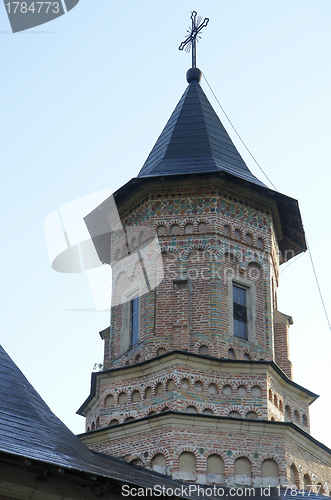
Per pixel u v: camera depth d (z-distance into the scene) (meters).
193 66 33.25
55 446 18.75
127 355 26.27
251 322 26.52
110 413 25.00
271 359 26.08
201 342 25.34
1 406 19.38
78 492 18.19
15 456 16.67
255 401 24.47
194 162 28.39
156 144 30.92
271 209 28.88
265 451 23.39
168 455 22.78
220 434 23.39
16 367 21.67
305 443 24.42
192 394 24.16
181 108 31.41
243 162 29.69
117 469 20.08
